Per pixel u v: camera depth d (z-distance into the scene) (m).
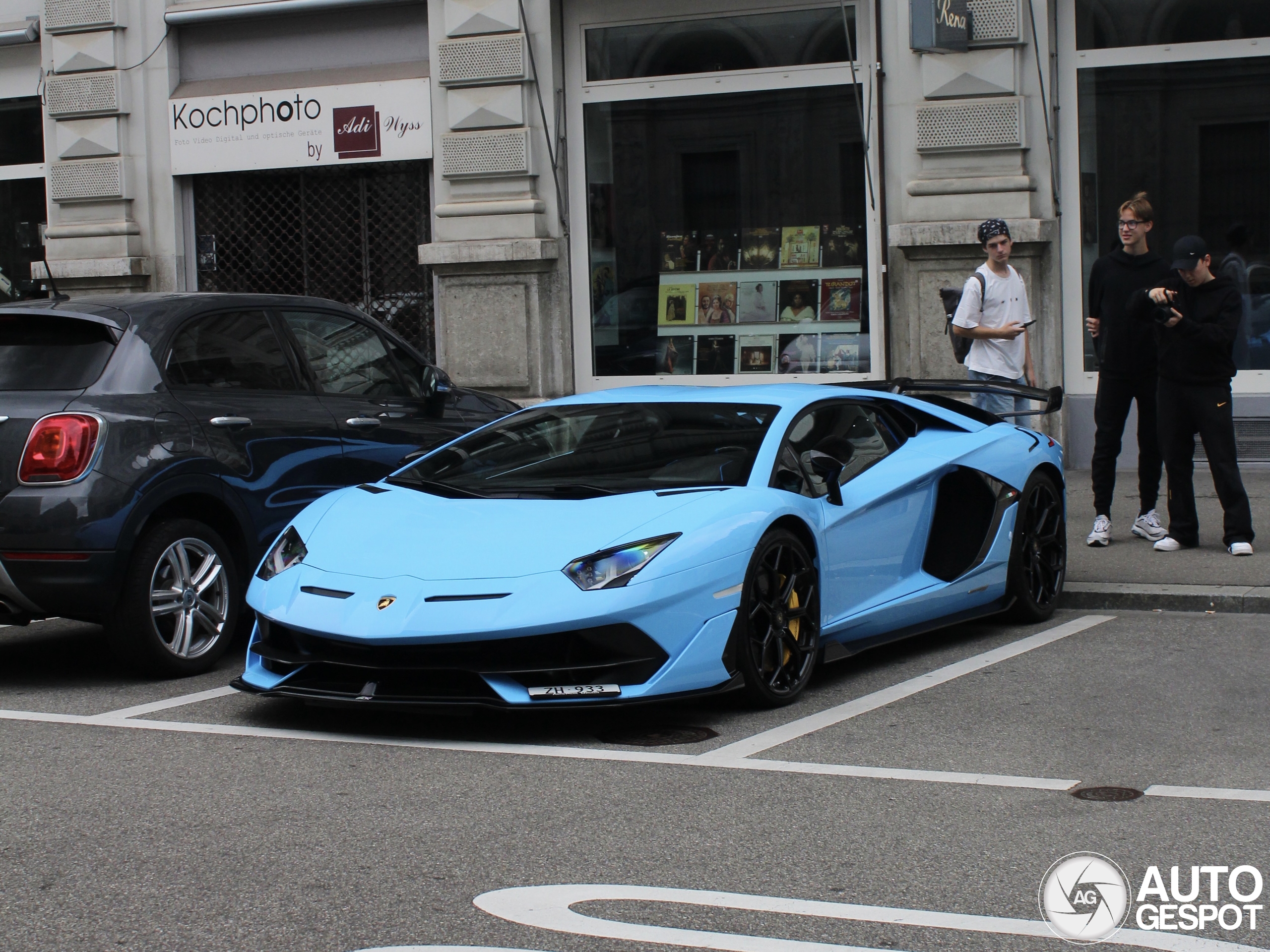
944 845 3.62
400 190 12.22
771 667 5.12
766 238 11.38
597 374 11.81
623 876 3.45
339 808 4.04
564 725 4.96
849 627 5.52
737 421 5.65
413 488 5.56
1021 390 6.82
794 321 11.34
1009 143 10.41
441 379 7.04
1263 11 10.33
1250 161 10.41
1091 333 8.07
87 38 12.64
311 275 12.52
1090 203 10.68
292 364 6.62
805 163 11.23
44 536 5.48
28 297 13.34
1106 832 3.71
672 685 4.71
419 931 3.12
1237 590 6.79
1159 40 10.51
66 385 5.73
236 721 5.12
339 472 6.61
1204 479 10.27
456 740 4.79
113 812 4.04
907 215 10.73
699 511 4.96
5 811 4.05
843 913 3.19
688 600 4.75
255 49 12.49
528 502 5.18
